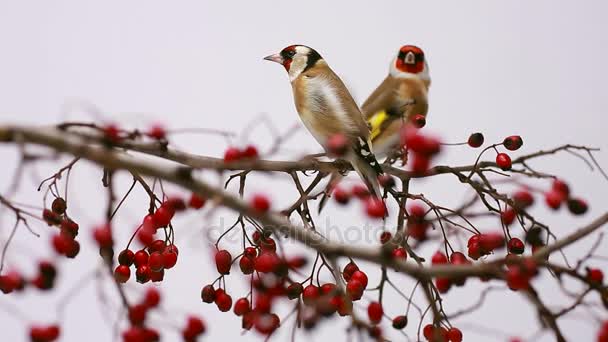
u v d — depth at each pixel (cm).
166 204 564
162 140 477
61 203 540
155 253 566
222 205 429
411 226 605
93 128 422
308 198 633
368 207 556
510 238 597
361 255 433
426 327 582
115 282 493
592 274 466
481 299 518
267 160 608
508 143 609
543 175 585
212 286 592
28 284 510
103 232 517
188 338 530
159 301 521
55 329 496
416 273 425
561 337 431
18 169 388
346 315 544
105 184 541
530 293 432
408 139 475
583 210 560
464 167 617
